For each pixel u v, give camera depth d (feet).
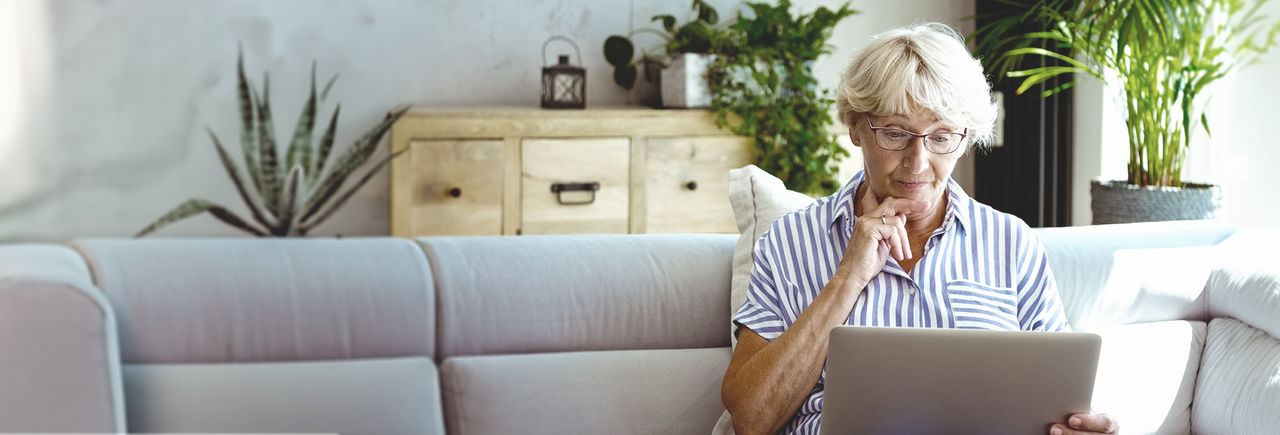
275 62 11.90
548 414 5.36
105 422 4.33
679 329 5.90
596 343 5.73
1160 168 9.79
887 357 4.51
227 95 11.69
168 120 11.46
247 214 11.64
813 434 5.14
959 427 4.57
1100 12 9.89
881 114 5.28
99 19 11.20
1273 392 6.06
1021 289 5.66
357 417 4.90
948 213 5.61
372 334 5.20
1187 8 9.92
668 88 11.94
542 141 11.16
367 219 12.16
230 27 11.68
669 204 11.53
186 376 4.75
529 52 12.73
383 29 12.28
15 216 11.00
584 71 11.62
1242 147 10.32
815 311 5.19
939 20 13.55
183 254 5.10
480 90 12.67
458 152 10.98
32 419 4.21
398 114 10.71
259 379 4.85
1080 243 6.75
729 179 6.44
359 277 5.28
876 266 5.31
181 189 11.50
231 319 4.98
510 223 11.16
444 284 5.48
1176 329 6.70
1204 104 10.00
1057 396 4.53
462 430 5.24
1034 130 12.11
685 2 13.01
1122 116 10.71
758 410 5.16
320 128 12.14
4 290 4.20
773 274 5.64
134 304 4.83
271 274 5.15
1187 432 6.68
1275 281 6.43
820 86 13.34
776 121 11.50
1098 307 6.61
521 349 5.59
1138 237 6.95
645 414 5.53
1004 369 4.50
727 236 6.45
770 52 11.69
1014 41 12.30
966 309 5.45
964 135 5.31
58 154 11.14
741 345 5.49
